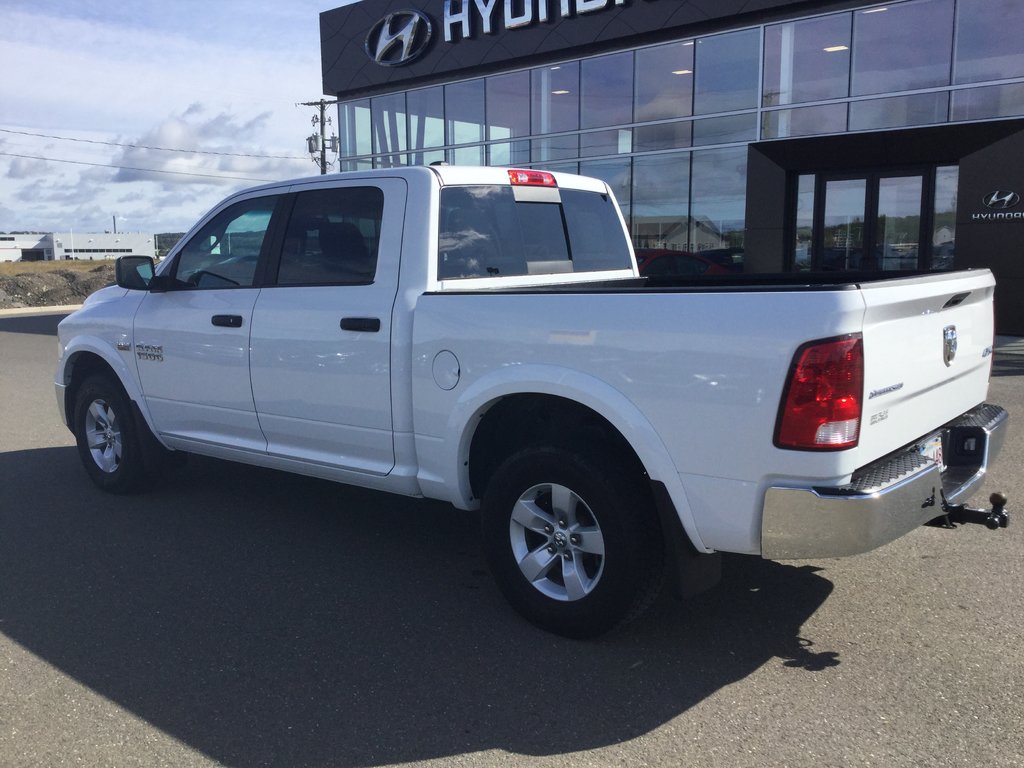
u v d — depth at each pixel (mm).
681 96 17172
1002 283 13719
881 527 3098
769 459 3135
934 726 3084
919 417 3562
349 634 3908
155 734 3119
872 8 14688
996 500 3570
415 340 4145
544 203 5098
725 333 3193
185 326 5293
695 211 17391
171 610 4188
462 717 3205
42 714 3260
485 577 4590
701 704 3270
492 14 19391
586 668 3566
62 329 6266
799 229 16125
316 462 4734
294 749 3020
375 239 4453
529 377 3707
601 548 3654
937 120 14430
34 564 4812
